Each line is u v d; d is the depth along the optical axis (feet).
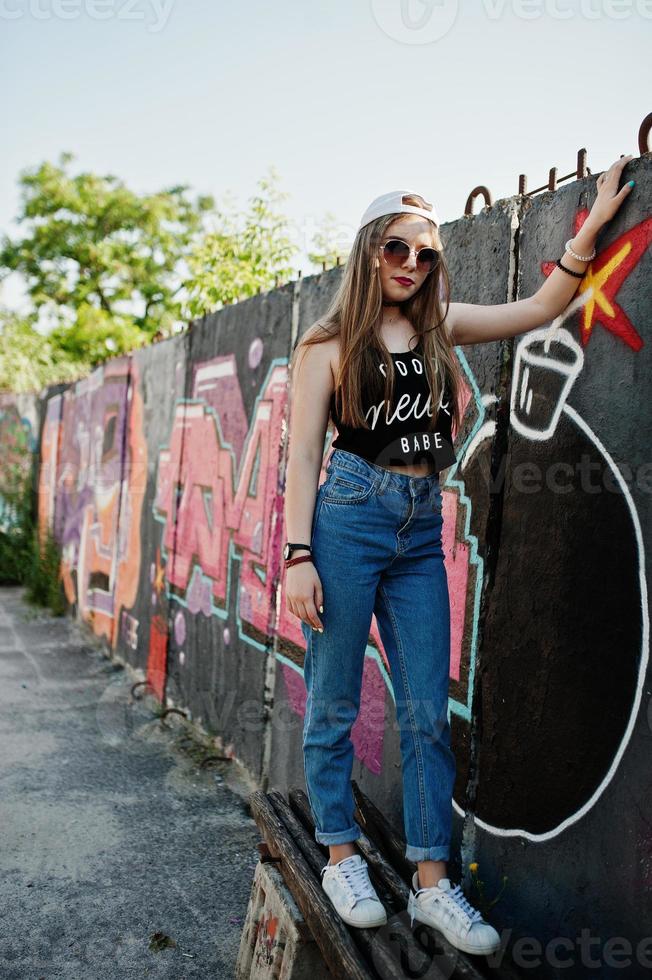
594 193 7.27
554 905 7.26
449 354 7.30
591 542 7.04
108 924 9.60
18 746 15.33
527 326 7.46
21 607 30.07
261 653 13.75
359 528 7.00
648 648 6.40
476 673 8.45
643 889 6.34
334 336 7.25
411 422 7.06
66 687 19.54
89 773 14.19
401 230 7.00
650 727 6.35
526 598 7.79
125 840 11.76
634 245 6.68
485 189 8.93
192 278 26.63
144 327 91.66
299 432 7.23
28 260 94.58
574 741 7.13
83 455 27.35
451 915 6.59
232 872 10.96
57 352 71.41
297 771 12.25
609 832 6.70
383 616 7.43
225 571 15.46
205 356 17.19
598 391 7.02
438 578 7.35
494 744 8.13
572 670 7.20
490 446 8.40
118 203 93.20
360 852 8.05
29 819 12.27
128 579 21.50
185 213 96.07
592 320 7.10
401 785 9.61
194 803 13.14
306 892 7.17
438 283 7.23
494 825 8.06
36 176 92.43
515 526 7.99
